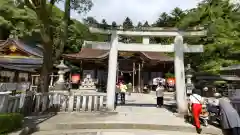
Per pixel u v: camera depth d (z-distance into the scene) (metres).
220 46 23.59
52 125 6.70
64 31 10.86
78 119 7.64
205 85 18.19
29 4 9.57
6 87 8.16
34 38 36.75
